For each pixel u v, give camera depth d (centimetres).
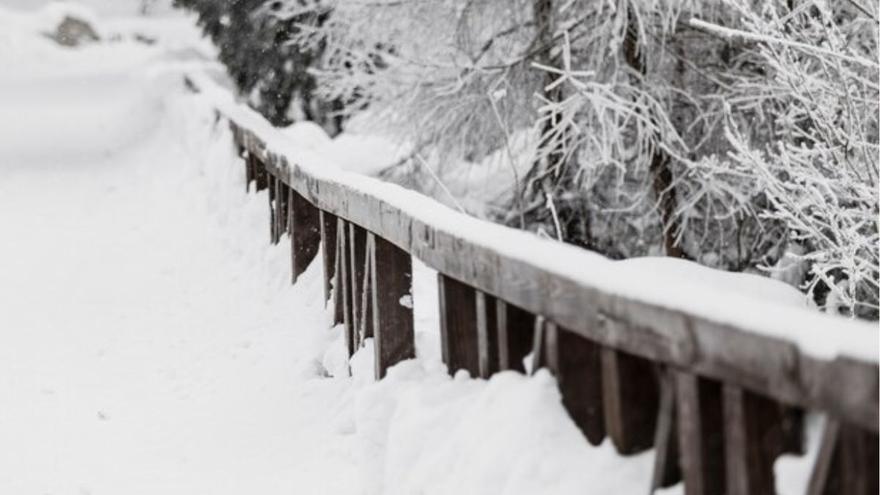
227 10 2183
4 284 1258
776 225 1437
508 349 500
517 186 1367
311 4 1645
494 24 1561
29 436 771
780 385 324
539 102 1533
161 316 1086
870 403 294
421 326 790
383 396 630
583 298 415
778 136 1388
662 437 393
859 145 927
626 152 1457
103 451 735
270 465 678
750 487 351
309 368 819
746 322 334
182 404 820
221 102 1841
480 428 477
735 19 1410
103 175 2055
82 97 3306
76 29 5203
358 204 703
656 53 1462
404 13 1566
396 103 1576
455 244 534
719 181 1394
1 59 4791
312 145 1748
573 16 1497
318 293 947
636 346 386
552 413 448
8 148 2405
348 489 606
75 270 1310
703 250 1506
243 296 1085
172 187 1730
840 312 1173
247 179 1419
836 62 927
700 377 370
